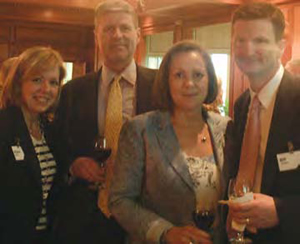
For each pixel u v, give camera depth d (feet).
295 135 5.38
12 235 7.33
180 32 14.82
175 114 6.63
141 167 6.40
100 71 8.79
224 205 6.27
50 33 17.24
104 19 8.20
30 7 14.69
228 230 6.01
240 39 5.67
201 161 6.36
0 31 16.56
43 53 7.85
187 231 5.76
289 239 5.22
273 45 5.60
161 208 6.26
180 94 6.34
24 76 7.74
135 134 6.43
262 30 5.53
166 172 6.22
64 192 8.32
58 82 8.16
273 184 5.50
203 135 6.60
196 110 6.60
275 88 5.74
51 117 8.45
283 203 5.25
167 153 6.30
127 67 8.43
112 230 8.08
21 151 7.41
